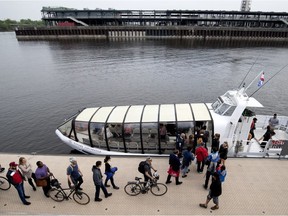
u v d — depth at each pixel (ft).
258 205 32.09
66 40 367.45
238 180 37.24
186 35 383.24
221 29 366.02
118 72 161.99
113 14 432.66
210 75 152.87
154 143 48.78
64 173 40.42
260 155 45.32
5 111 97.86
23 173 33.55
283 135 53.72
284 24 394.93
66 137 54.08
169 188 35.91
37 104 105.29
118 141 50.19
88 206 32.89
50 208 32.76
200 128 46.55
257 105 44.93
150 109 52.13
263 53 240.12
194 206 32.19
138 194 34.96
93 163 43.34
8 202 34.14
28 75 156.15
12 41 381.60
